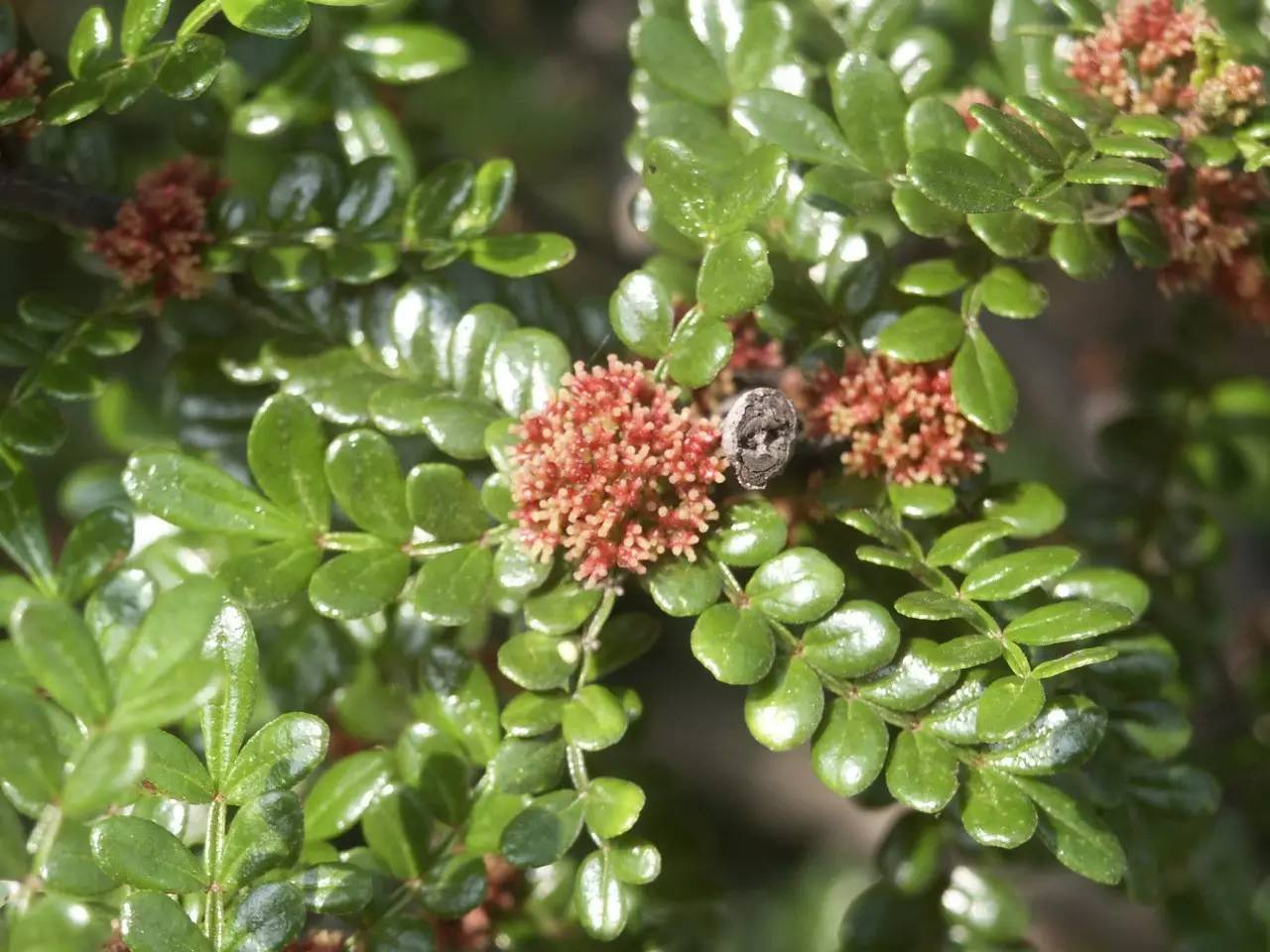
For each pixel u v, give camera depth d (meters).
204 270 0.42
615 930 0.40
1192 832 0.45
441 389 0.42
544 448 0.40
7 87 0.41
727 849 0.68
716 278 0.41
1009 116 0.40
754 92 0.42
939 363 0.41
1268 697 0.47
